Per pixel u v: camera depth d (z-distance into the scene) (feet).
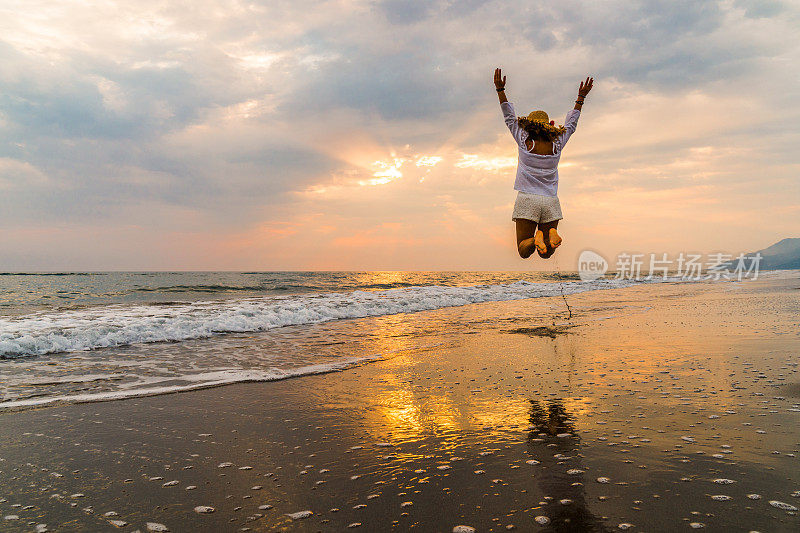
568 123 13.07
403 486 8.89
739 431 11.12
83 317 32.50
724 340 23.90
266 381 17.67
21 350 22.44
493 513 7.75
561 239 12.15
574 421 12.28
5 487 9.08
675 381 16.08
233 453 10.75
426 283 91.25
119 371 19.30
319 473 9.58
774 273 133.59
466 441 11.17
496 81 12.92
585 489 8.47
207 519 7.80
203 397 15.53
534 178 12.59
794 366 17.78
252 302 45.24
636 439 10.85
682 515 7.44
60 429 12.44
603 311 41.09
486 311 42.98
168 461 10.32
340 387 16.69
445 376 18.08
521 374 18.04
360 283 89.30
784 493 8.11
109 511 8.13
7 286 70.28
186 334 28.07
